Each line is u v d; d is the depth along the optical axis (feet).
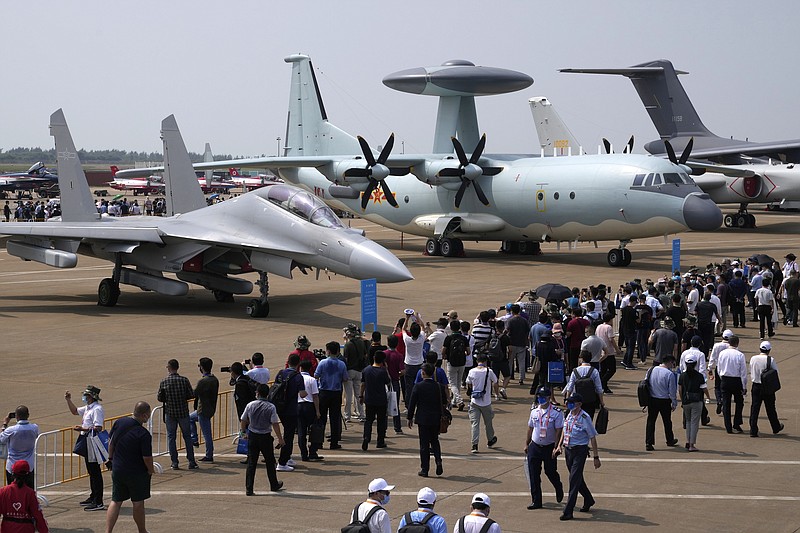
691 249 175.11
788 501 44.42
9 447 43.27
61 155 118.73
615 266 147.23
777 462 51.47
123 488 39.70
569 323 69.56
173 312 107.24
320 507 43.70
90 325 98.02
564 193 145.89
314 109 184.14
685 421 54.29
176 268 109.09
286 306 111.04
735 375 57.52
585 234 147.02
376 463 51.55
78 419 60.49
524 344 71.87
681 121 240.12
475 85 166.09
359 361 60.75
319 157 158.71
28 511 35.42
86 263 165.78
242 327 96.37
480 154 156.46
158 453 53.83
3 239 207.92
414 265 152.05
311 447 52.01
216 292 115.03
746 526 40.81
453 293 118.52
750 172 197.47
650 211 136.56
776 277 107.14
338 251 97.96
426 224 166.30
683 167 153.79
